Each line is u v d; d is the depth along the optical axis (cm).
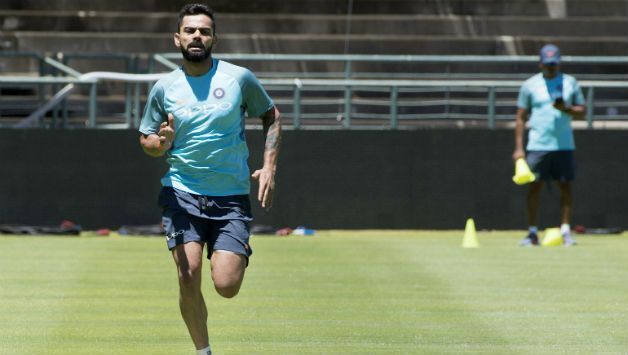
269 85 6172
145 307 2983
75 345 2416
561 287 3425
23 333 2572
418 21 7806
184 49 2000
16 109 6962
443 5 7981
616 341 2488
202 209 1984
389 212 5775
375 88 6250
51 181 5681
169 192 2011
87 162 5694
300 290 3338
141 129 2055
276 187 5744
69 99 6962
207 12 2012
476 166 5775
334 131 5756
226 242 1972
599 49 7581
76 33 7638
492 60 6806
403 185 5775
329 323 2731
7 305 3014
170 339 2495
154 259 4241
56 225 5694
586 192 5781
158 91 2025
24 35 7544
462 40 7562
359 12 7956
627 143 5769
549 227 5781
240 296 3206
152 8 7938
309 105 6994
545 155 4759
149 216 5712
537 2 8006
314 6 7962
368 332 2603
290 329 2644
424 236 5472
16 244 4906
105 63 7431
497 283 3522
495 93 6606
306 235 5566
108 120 6788
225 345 2431
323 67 7394
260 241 5128
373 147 5766
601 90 7100
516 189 5784
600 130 5766
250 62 7338
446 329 2645
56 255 4384
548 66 4688
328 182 5756
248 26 7750
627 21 7831
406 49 7550
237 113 2017
